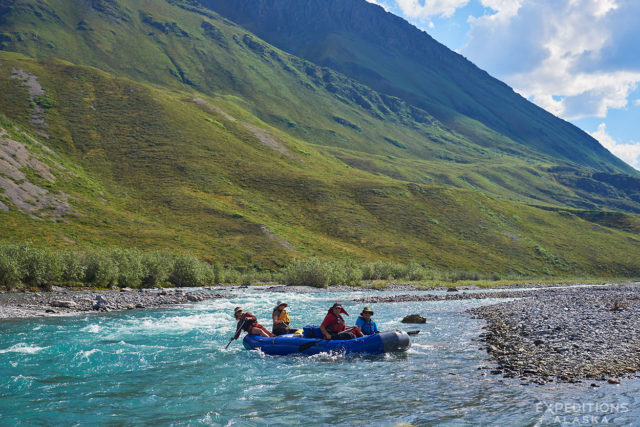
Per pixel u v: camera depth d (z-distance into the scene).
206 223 90.81
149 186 103.75
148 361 12.34
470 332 16.62
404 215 116.25
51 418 7.77
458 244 107.81
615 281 86.00
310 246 90.94
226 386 9.77
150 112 139.25
